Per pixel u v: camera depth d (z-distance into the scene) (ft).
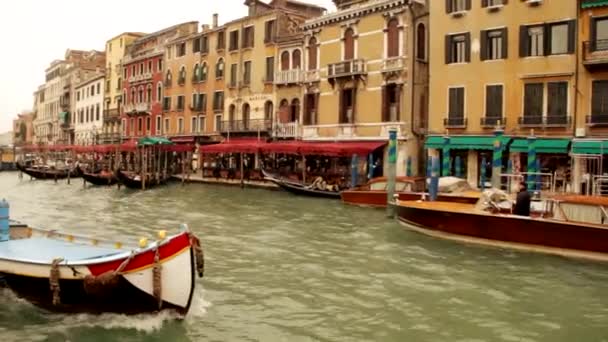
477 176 79.77
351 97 98.78
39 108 284.41
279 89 116.88
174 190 105.40
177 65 151.74
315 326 27.22
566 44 71.51
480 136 78.69
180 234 26.07
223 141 127.03
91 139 204.74
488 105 78.59
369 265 40.01
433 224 50.72
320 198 83.97
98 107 201.57
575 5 70.18
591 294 33.53
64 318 27.17
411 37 89.20
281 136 113.19
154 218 65.21
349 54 98.73
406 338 25.88
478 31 79.66
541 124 73.00
